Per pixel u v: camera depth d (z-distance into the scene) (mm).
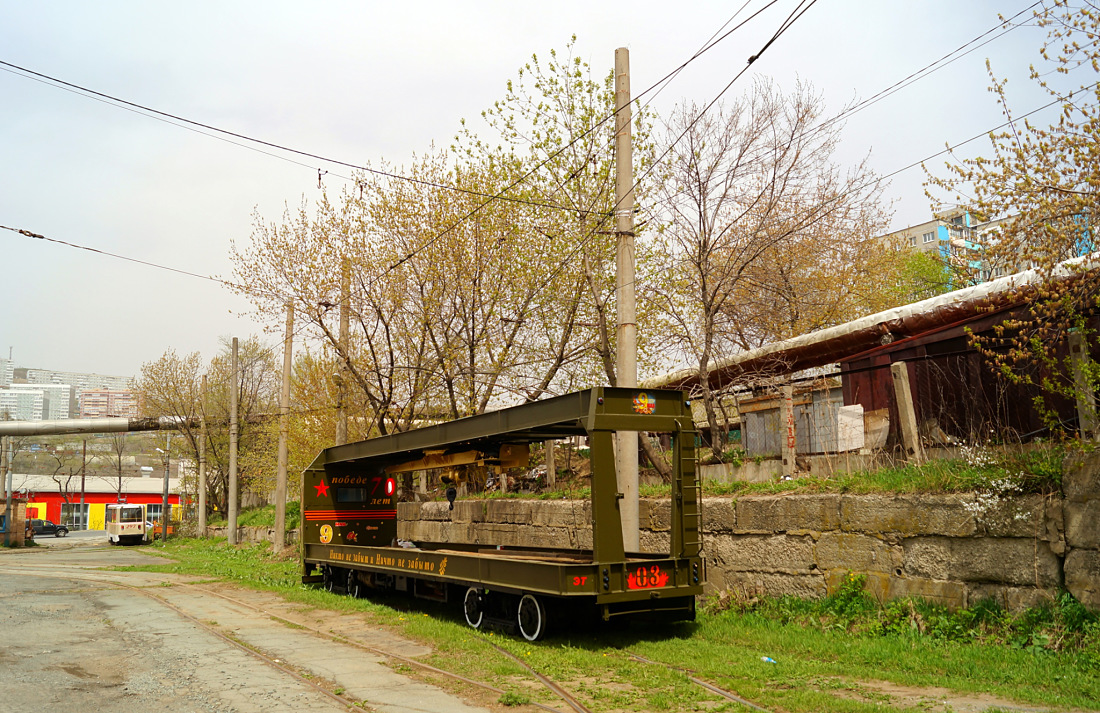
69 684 8703
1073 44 9234
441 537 23453
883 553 10844
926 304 14109
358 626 13109
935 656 8750
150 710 7590
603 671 9023
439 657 10062
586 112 19531
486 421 13289
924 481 10672
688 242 16969
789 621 11281
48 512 85312
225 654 10445
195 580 22172
